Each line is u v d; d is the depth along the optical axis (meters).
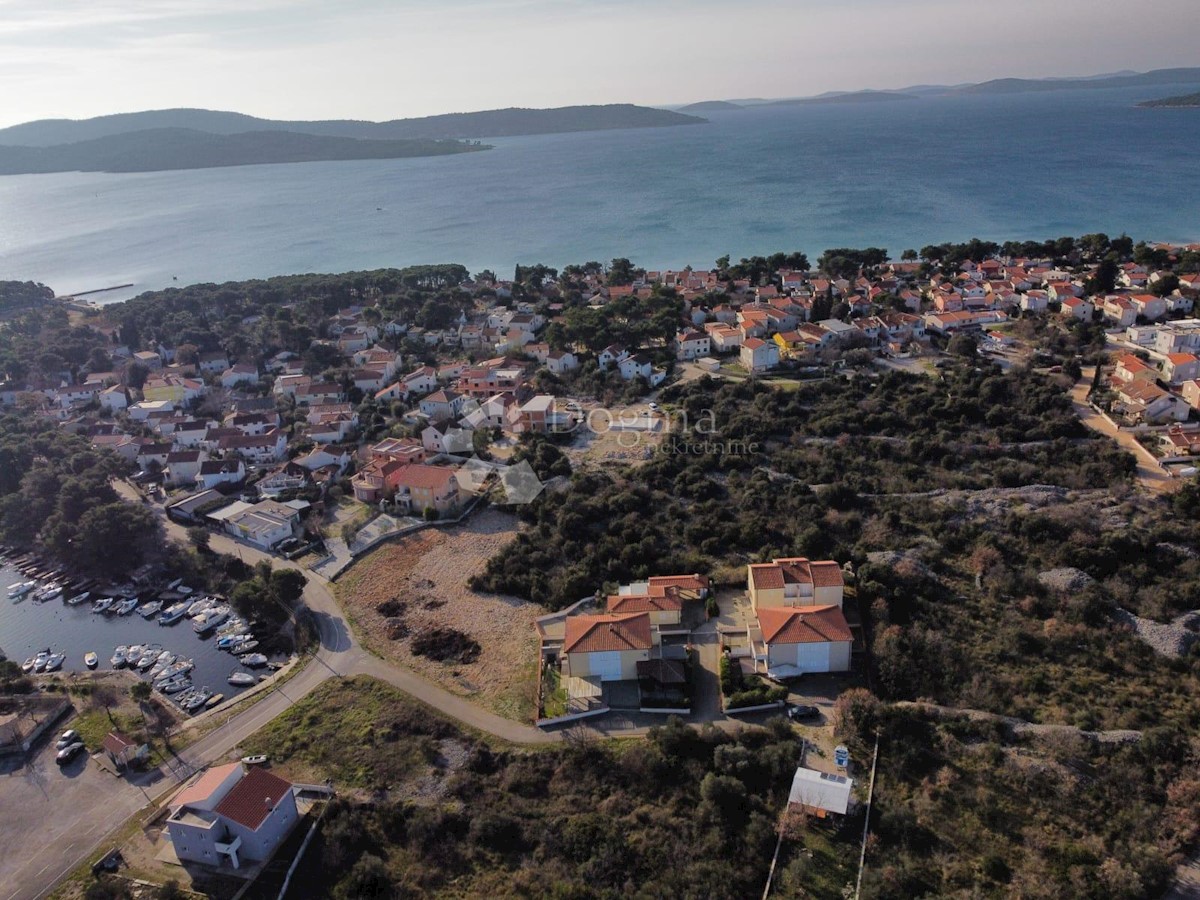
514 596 103.06
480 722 80.12
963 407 133.50
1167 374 140.00
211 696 90.31
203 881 64.81
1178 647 81.69
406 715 81.12
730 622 90.38
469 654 91.50
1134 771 65.75
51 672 98.25
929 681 79.38
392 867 65.00
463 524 121.50
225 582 112.62
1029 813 63.66
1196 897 55.75
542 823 67.31
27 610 112.44
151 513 127.12
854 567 96.56
